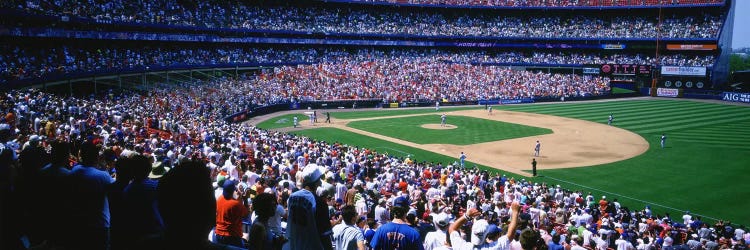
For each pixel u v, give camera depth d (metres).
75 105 39.34
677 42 106.94
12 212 6.61
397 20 113.50
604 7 112.56
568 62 113.94
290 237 7.28
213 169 21.16
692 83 105.50
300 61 98.44
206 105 65.81
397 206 8.47
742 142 56.25
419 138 59.72
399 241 7.65
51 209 6.64
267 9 99.00
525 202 28.19
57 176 6.73
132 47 73.19
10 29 49.41
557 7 114.50
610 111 84.38
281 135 46.16
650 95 108.38
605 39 111.44
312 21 102.88
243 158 26.80
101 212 6.79
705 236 24.17
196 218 3.85
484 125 69.94
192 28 80.62
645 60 109.88
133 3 72.44
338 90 89.94
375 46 112.00
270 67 94.44
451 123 71.75
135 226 7.00
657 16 112.44
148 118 39.91
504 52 117.12
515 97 99.31
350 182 25.30
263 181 17.97
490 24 117.19
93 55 63.53
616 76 112.50
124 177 7.11
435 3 112.81
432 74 102.56
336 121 72.94
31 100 35.34
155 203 7.15
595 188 38.91
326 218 7.68
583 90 103.94
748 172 43.06
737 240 24.86
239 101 73.12
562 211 24.95
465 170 38.97
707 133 62.31
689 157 49.12
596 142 57.50
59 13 56.34
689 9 110.75
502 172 44.00
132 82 66.56
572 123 71.69
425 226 13.14
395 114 81.62
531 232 7.60
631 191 37.97
